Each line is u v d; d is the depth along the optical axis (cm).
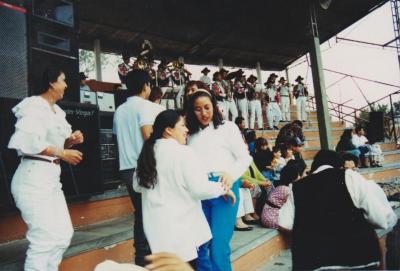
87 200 382
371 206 229
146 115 273
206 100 245
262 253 397
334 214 239
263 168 533
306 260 241
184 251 201
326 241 237
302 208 250
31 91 332
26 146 218
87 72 1094
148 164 210
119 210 418
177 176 206
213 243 233
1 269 241
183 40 1152
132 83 288
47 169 228
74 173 340
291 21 1134
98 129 363
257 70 1416
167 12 993
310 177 256
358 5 1145
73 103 344
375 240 233
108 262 74
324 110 731
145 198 213
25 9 335
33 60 340
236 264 344
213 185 209
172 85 930
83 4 867
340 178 242
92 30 984
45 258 221
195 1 988
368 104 1180
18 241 319
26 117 221
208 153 243
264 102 1078
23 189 222
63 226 232
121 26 996
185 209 207
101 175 359
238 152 247
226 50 1272
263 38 1235
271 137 959
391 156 1011
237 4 1020
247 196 469
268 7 1045
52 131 235
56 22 364
